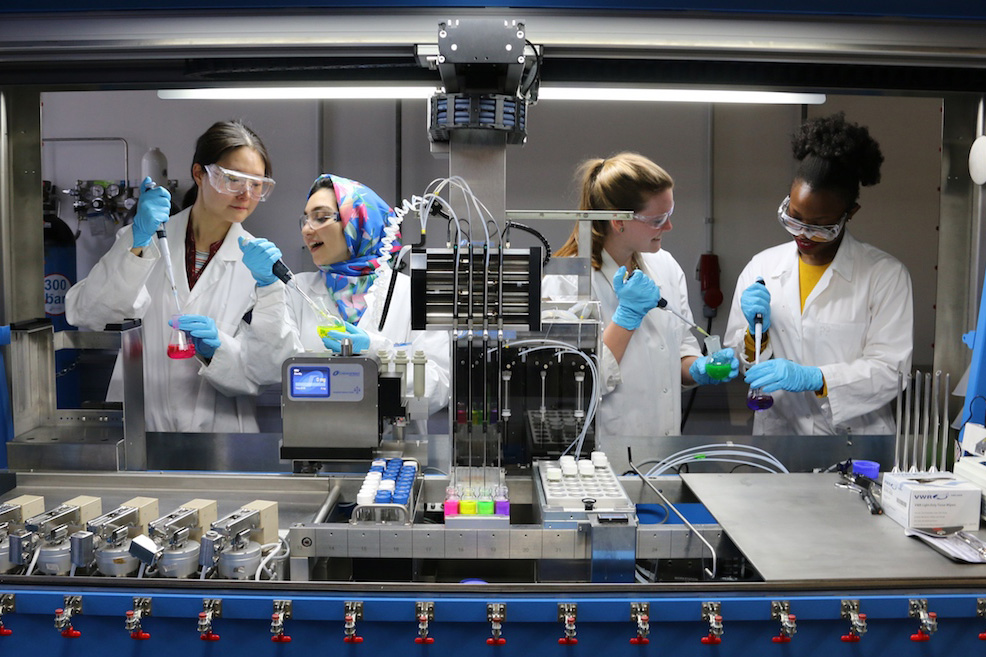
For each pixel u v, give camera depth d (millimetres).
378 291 2312
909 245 2887
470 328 1512
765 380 2105
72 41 1713
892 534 1492
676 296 2426
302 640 1356
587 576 1442
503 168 1642
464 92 1567
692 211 2838
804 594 1331
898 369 2215
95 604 1345
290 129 2842
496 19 1423
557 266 1767
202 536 1402
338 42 1698
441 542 1389
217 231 2400
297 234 2887
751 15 1706
